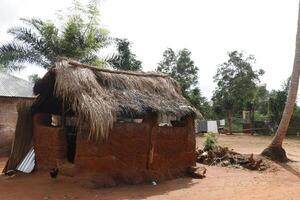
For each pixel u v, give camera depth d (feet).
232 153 52.06
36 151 39.17
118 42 96.68
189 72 171.53
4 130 63.36
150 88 40.09
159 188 33.81
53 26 74.13
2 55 71.36
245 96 173.99
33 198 28.99
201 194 31.45
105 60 77.71
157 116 38.47
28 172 38.83
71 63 35.60
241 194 31.45
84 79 34.55
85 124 33.04
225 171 44.65
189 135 41.70
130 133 36.09
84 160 33.42
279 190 33.24
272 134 122.72
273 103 125.59
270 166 47.73
